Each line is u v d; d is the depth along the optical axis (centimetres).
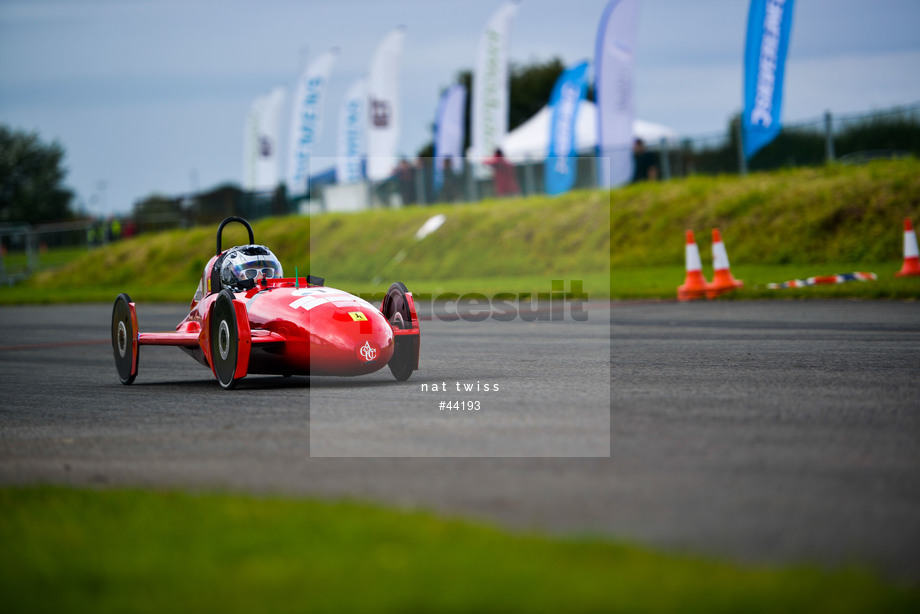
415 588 1042
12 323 6825
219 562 1145
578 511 1348
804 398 2242
